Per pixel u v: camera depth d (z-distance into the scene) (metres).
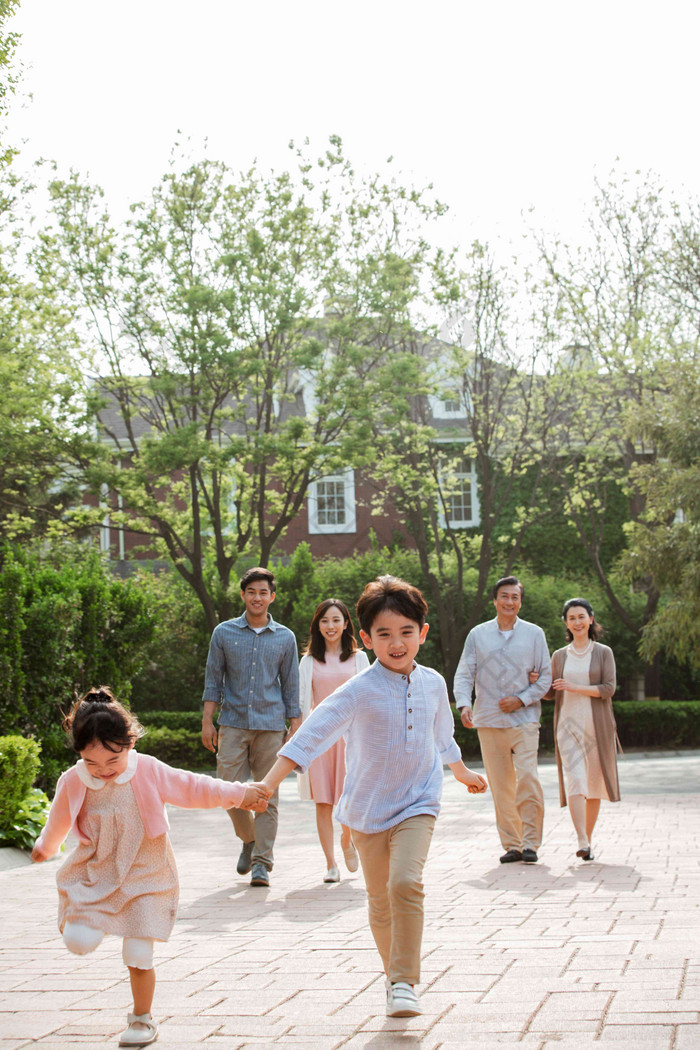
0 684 12.59
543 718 25.81
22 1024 4.08
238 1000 4.34
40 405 21.69
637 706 26.03
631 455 29.77
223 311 21.94
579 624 8.95
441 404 33.44
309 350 21.78
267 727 8.28
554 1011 3.87
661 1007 3.82
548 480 32.56
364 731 4.35
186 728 23.55
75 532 25.19
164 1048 3.70
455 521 33.09
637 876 7.51
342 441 21.89
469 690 9.07
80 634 14.71
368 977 4.66
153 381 21.83
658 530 23.62
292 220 22.67
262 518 23.97
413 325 24.77
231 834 11.80
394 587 4.40
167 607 25.36
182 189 22.44
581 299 27.92
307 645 8.82
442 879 7.68
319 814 7.96
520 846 8.60
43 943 5.83
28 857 9.85
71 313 22.45
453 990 4.30
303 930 5.90
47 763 13.10
